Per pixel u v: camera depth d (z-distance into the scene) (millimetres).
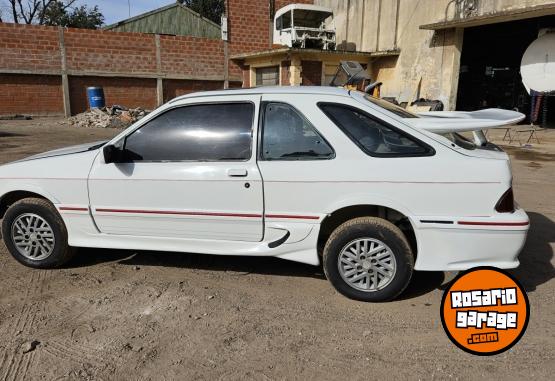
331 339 3223
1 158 10156
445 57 15859
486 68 21125
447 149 3480
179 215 3959
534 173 8852
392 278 3613
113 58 20984
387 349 3105
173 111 3996
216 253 4000
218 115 3910
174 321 3453
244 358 3008
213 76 23156
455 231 3447
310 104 3730
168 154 3971
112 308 3654
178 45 22141
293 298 3820
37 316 3529
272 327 3377
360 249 3652
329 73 18875
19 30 19031
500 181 3371
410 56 17500
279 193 3719
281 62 18953
